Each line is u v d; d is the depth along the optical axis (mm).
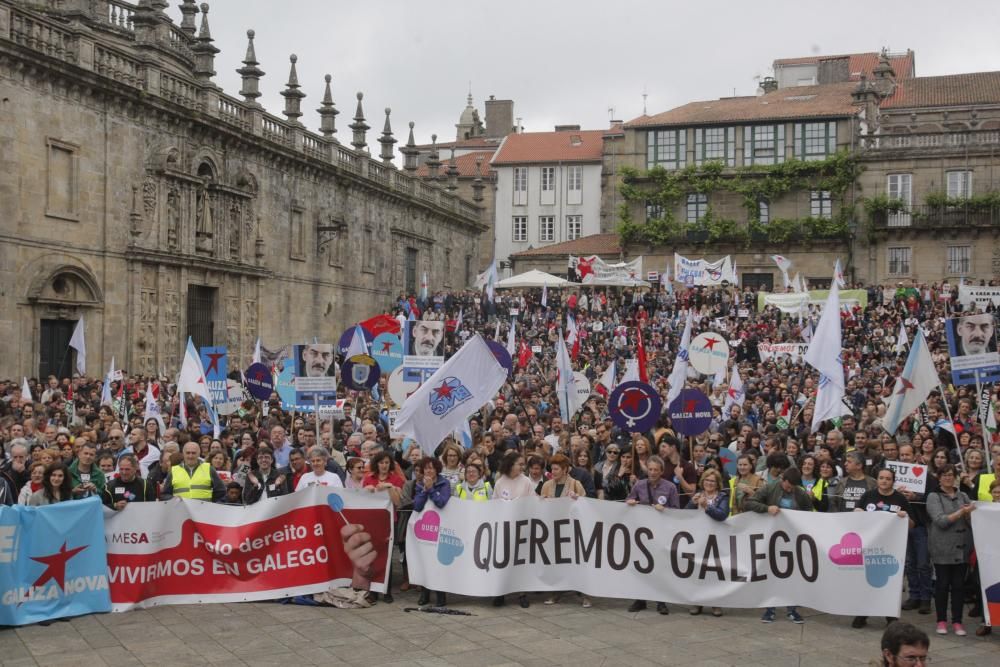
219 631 12961
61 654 11953
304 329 49188
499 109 95562
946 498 13164
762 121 69625
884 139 67000
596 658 11875
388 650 12180
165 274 38031
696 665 11625
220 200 41531
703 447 18547
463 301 59594
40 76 31797
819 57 81562
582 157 81000
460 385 16469
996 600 12758
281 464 18031
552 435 20219
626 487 15688
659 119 73062
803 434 20000
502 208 82625
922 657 6953
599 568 14156
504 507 14297
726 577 13711
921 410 21781
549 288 71188
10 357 31047
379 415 23000
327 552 14570
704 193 71125
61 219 33031
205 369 23203
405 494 15250
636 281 58750
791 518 13539
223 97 41562
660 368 36719
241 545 14414
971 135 64875
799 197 69062
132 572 14000
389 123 59281
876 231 66125
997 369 16500
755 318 51375
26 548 13203
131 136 36188
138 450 17734
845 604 13195
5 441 18109
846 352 36719
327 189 51375
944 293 53188
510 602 14570
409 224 62406
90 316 34500
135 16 37938
